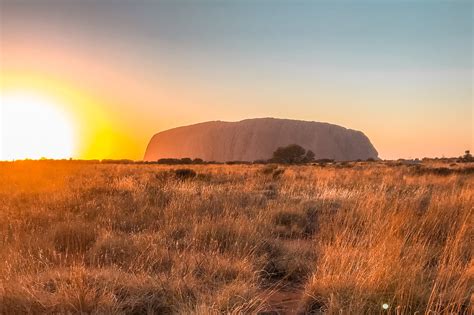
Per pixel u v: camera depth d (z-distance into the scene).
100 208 9.98
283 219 9.82
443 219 8.23
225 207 9.74
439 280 4.94
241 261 5.86
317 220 9.72
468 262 5.88
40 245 6.50
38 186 16.47
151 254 5.97
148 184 14.44
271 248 6.96
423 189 14.03
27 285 4.68
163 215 9.31
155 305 4.51
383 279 4.66
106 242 6.60
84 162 63.97
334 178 22.09
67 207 10.29
